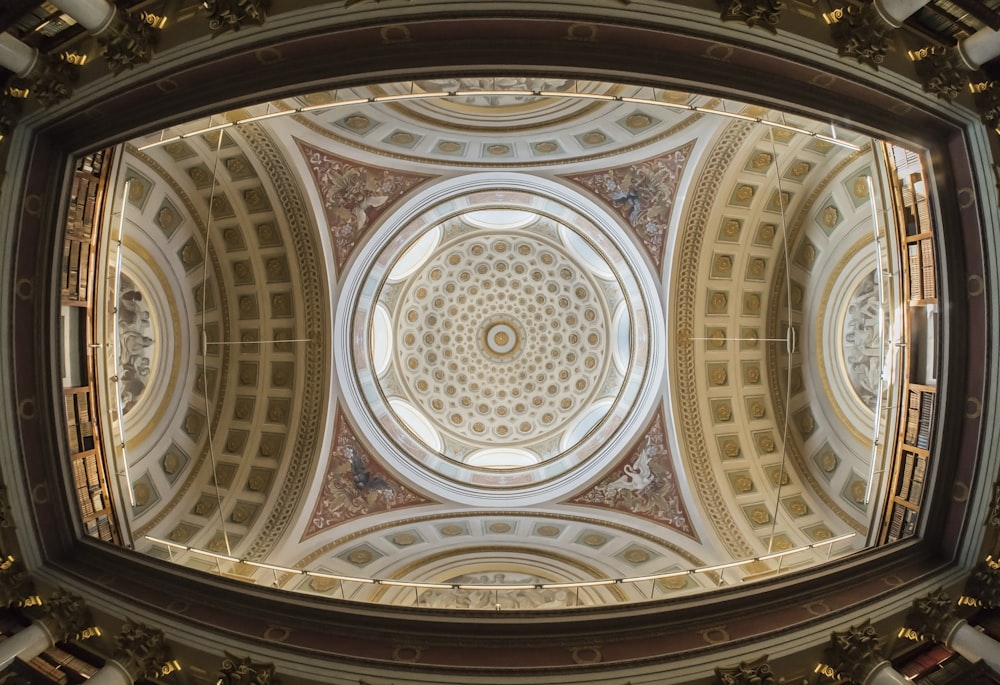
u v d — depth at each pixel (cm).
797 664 959
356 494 1758
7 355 976
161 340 1552
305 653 966
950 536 1074
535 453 2269
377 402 1888
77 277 1098
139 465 1471
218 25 839
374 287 1848
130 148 1284
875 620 994
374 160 1661
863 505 1525
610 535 1748
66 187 993
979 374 1033
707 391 1784
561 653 995
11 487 987
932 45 981
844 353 1636
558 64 879
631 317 1922
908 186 1187
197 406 1648
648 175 1688
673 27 845
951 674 941
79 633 987
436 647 1004
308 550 1612
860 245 1576
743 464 1741
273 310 1728
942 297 1060
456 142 1653
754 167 1612
